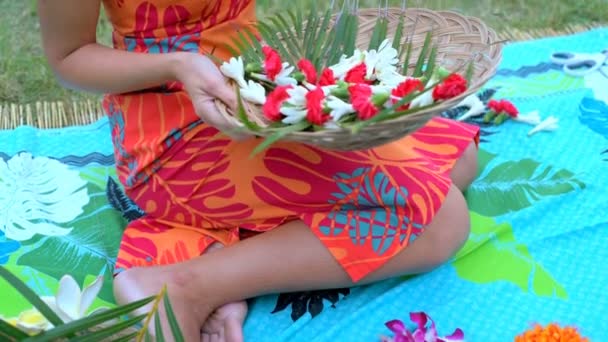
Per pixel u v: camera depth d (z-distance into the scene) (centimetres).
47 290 112
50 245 121
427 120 83
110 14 104
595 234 121
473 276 113
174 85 105
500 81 162
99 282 93
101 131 149
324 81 93
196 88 91
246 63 98
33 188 133
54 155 142
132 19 102
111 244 121
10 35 196
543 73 165
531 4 208
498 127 147
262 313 108
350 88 87
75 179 136
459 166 123
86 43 104
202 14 102
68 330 71
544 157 138
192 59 94
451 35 106
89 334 75
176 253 108
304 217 104
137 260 107
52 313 73
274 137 77
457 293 110
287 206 105
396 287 110
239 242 105
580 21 199
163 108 105
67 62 104
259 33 109
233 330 102
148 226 112
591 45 174
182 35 103
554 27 193
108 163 140
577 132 144
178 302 98
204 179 105
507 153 140
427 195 104
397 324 100
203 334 105
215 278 102
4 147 143
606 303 108
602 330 104
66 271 116
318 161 103
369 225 104
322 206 104
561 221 123
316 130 82
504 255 117
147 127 106
